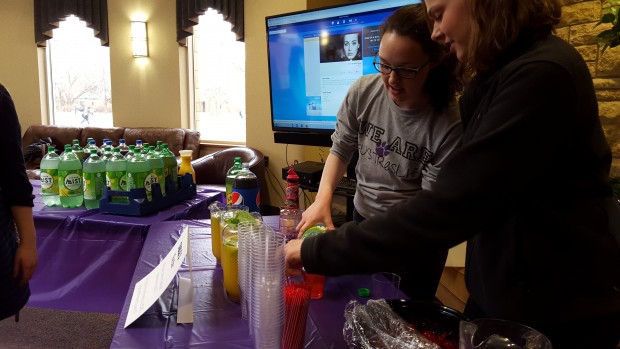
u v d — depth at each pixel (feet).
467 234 2.21
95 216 5.95
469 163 2.16
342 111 5.05
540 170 2.24
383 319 2.50
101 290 5.80
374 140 4.70
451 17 2.46
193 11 14.43
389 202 4.76
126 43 16.03
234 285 3.16
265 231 2.68
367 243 2.35
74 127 16.33
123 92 16.44
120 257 5.69
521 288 2.46
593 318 2.48
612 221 2.49
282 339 2.47
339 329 2.81
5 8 16.75
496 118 2.15
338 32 7.92
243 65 15.26
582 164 2.34
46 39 16.58
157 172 6.34
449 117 4.18
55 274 5.89
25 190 4.45
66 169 6.34
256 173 11.66
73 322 7.55
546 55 2.13
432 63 3.83
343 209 9.41
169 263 3.46
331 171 5.01
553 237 2.38
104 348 6.76
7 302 4.42
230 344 2.62
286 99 9.23
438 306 2.63
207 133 16.20
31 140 16.30
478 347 1.97
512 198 2.18
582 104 2.19
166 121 16.11
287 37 8.77
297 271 3.04
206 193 7.71
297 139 9.32
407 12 3.76
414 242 2.26
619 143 5.66
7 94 4.29
